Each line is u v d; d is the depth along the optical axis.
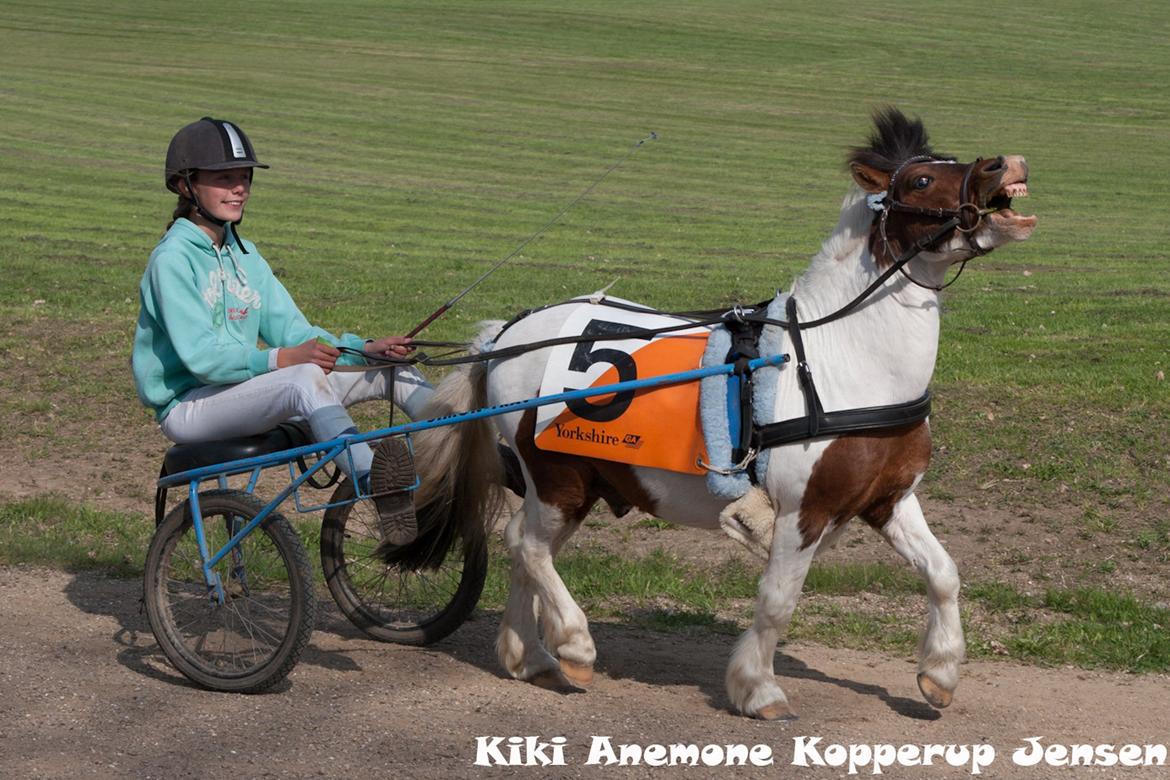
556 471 5.77
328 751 5.00
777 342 5.34
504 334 6.08
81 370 12.06
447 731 5.25
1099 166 32.66
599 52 49.88
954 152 33.94
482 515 6.17
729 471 5.33
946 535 8.29
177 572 6.89
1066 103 42.09
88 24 51.88
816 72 46.91
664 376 5.43
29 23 51.50
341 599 6.57
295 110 38.25
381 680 5.88
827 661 6.37
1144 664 6.33
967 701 5.79
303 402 5.67
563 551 8.09
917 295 5.23
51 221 22.52
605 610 7.14
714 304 16.08
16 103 37.03
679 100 41.81
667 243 22.53
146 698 5.52
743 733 5.28
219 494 5.78
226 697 5.58
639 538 8.44
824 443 5.23
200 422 5.89
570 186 29.34
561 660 5.82
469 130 36.34
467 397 6.05
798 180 30.78
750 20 56.81
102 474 9.62
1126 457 9.38
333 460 5.84
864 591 7.46
